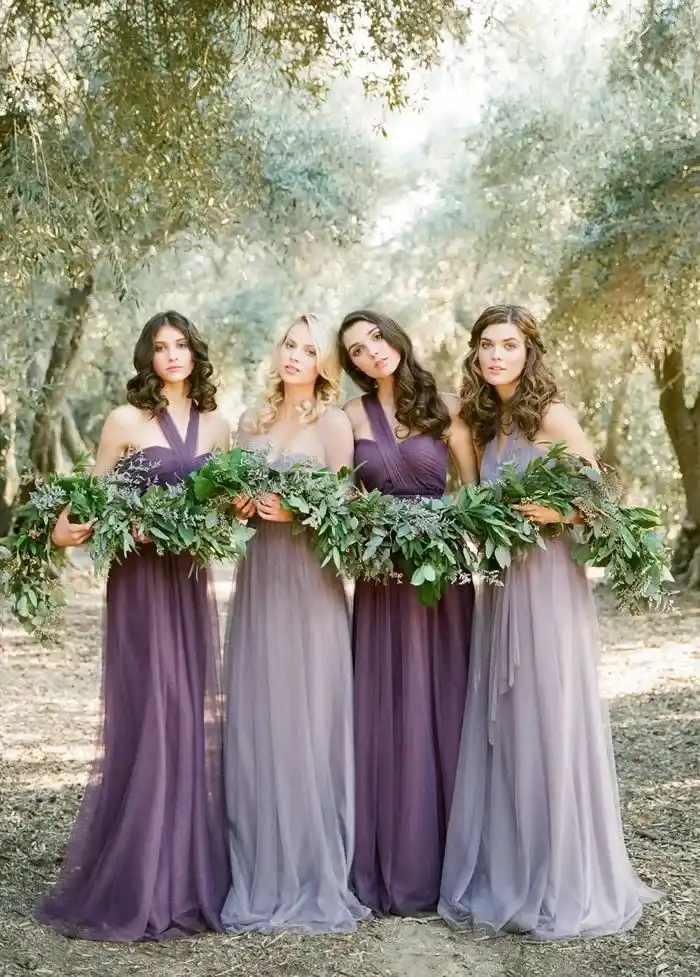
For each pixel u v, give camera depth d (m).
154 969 3.17
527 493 3.54
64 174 7.03
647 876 3.96
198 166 7.16
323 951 3.28
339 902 3.52
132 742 3.59
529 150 13.02
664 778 5.36
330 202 12.63
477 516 3.51
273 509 3.52
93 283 12.77
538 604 3.61
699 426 13.09
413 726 3.72
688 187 10.09
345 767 3.69
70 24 8.02
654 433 16.95
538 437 3.76
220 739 3.69
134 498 3.42
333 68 7.08
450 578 3.56
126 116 6.85
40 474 13.85
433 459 3.81
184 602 3.65
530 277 14.42
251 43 6.87
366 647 3.78
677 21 8.77
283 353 3.77
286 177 12.02
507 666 3.62
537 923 3.44
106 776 3.60
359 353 3.79
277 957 3.24
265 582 3.69
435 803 3.74
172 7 6.51
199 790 3.59
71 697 7.77
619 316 11.42
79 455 3.67
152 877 3.43
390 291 17.66
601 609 12.26
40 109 7.28
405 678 3.73
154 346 3.71
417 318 17.08
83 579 14.49
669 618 11.33
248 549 3.74
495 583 3.53
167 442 3.71
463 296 16.78
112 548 3.39
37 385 13.74
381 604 3.79
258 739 3.65
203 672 3.67
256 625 3.69
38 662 9.27
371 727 3.76
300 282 15.34
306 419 3.82
